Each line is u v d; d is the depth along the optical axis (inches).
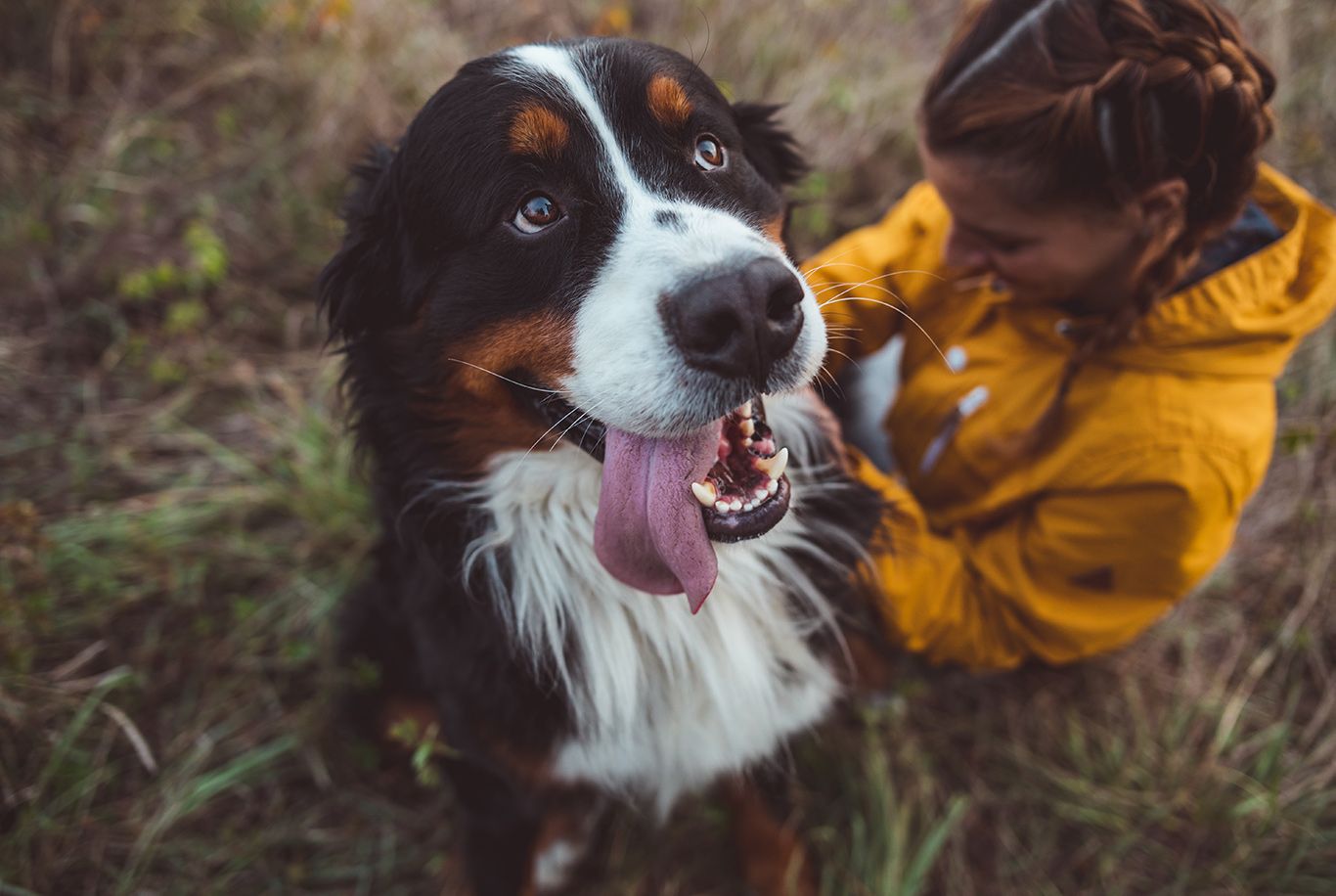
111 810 93.0
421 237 69.7
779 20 165.2
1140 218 69.7
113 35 155.0
